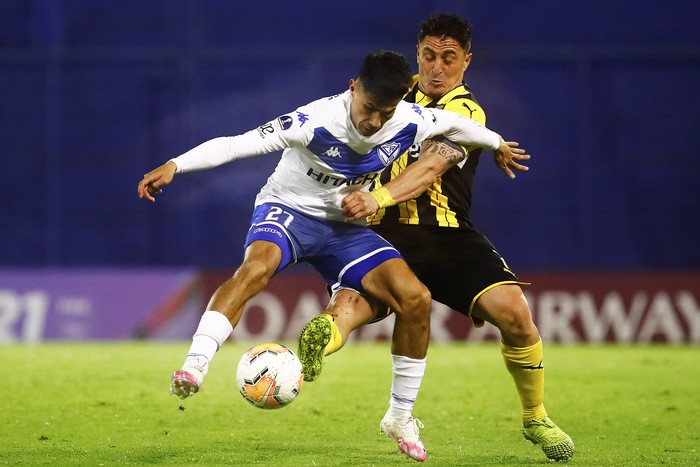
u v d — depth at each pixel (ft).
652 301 174.40
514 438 73.51
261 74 218.38
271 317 171.01
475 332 170.91
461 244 68.69
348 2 221.66
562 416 84.33
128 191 217.77
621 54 220.64
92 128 219.00
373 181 64.54
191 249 214.07
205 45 219.61
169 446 66.95
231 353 143.33
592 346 166.71
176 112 218.79
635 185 219.61
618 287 174.81
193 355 56.08
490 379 108.58
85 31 219.82
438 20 71.61
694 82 220.84
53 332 170.30
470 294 66.39
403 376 62.18
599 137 220.02
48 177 218.18
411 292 61.46
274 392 57.93
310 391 96.68
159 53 219.20
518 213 217.56
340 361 127.13
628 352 151.02
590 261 218.18
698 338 173.37
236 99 218.18
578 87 220.23
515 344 65.26
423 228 69.56
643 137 220.23
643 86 220.64
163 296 173.58
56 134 218.79
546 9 221.87
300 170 62.39
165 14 219.82
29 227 218.18
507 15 221.66
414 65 220.23
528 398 65.92
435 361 129.29
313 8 221.25
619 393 98.73
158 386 99.50
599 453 67.05
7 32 220.43
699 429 77.87
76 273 173.58
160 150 218.59
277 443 68.95
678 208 219.61
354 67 218.38
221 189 214.48
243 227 214.28
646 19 221.87
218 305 57.82
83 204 217.97
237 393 94.84
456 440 72.49
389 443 69.77
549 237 217.77
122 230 217.15
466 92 72.54
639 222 219.00
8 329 169.37
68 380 103.40
